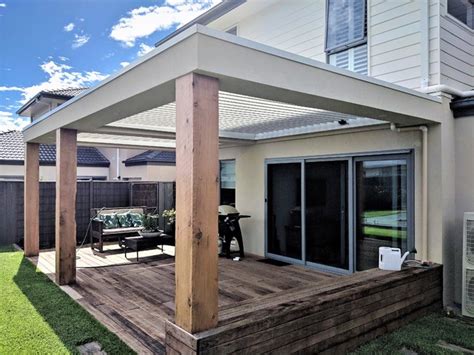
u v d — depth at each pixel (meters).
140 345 3.72
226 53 2.99
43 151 14.66
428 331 4.27
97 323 4.25
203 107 2.99
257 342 3.15
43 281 6.00
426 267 4.91
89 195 10.28
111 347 3.68
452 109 5.30
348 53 6.54
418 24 5.51
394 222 5.77
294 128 6.92
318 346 3.55
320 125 6.44
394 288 4.34
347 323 3.81
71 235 5.91
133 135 7.18
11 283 5.88
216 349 2.93
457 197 5.30
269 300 3.63
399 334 4.19
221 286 5.78
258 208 8.26
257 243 8.27
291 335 3.37
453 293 5.24
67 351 3.62
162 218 10.95
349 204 6.40
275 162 7.80
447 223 5.16
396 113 4.47
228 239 8.02
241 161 8.73
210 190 3.06
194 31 2.83
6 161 13.59
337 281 4.30
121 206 10.80
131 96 3.64
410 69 5.59
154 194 11.17
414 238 5.47
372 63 6.05
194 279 2.96
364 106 4.10
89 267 7.07
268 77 3.25
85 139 8.04
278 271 6.78
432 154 5.18
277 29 7.80
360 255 6.26
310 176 7.12
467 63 5.97
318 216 6.96
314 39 7.08
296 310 3.41
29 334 3.98
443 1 5.51
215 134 3.07
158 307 4.81
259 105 4.72
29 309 4.70
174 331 3.10
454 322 4.57
